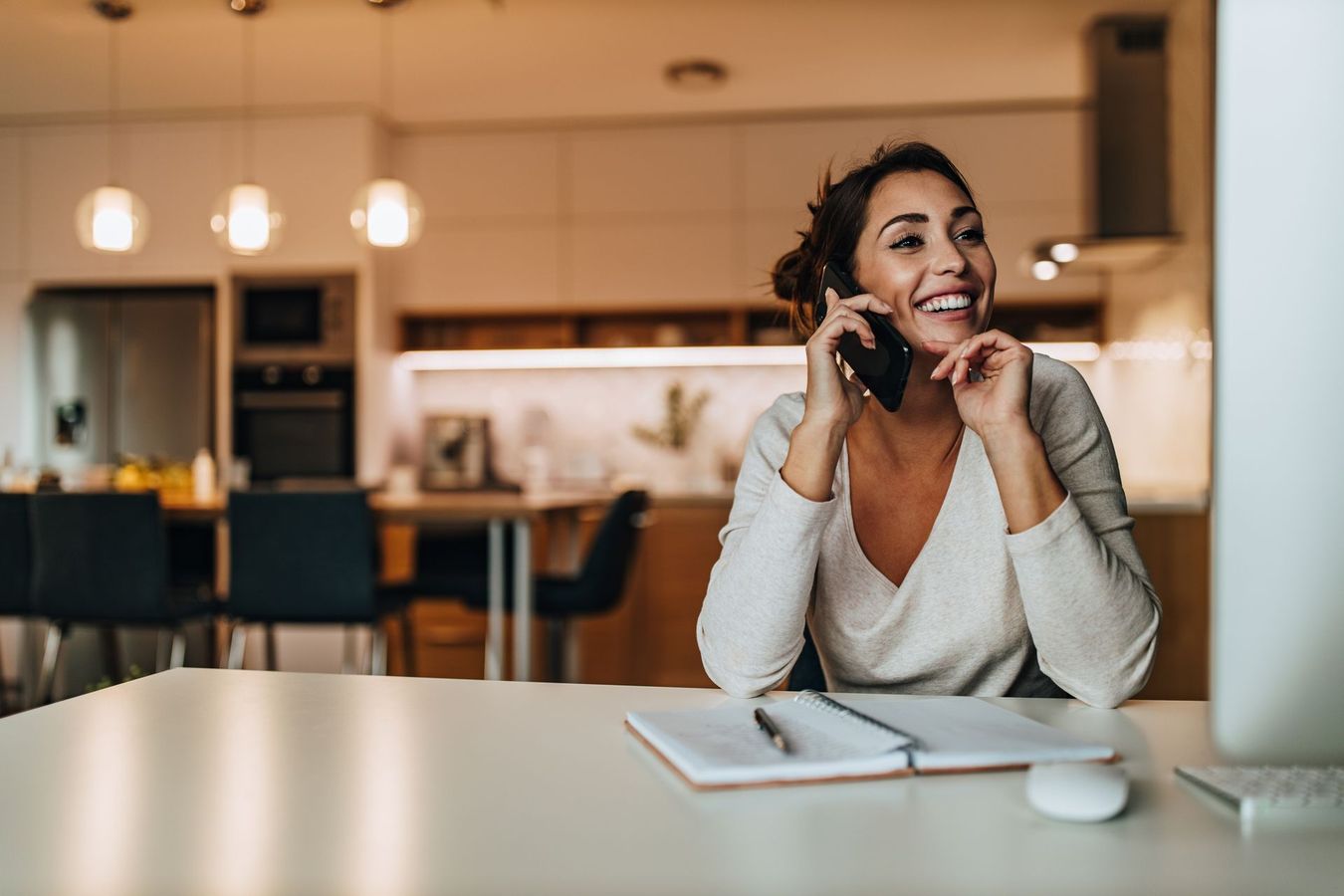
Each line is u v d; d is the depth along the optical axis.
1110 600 0.87
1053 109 4.98
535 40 4.22
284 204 5.00
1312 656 0.54
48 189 5.10
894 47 4.34
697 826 0.57
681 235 5.14
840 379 0.98
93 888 0.50
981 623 1.04
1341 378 0.52
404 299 5.25
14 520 3.19
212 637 4.14
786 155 5.11
